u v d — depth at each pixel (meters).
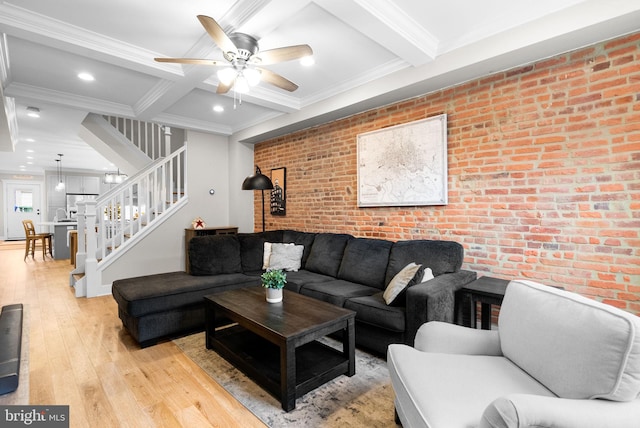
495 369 1.47
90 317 3.40
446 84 2.98
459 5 2.18
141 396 2.01
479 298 2.36
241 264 3.90
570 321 1.26
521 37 2.29
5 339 1.64
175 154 5.03
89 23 2.41
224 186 5.59
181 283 3.08
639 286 2.11
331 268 3.62
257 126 4.92
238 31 2.34
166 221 4.87
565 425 0.96
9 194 11.00
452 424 1.11
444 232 3.10
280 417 1.81
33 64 3.01
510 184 2.67
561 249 2.42
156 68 2.89
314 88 3.71
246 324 2.17
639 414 1.02
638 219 2.11
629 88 2.13
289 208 4.89
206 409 1.88
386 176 3.52
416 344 1.80
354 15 2.12
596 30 2.07
